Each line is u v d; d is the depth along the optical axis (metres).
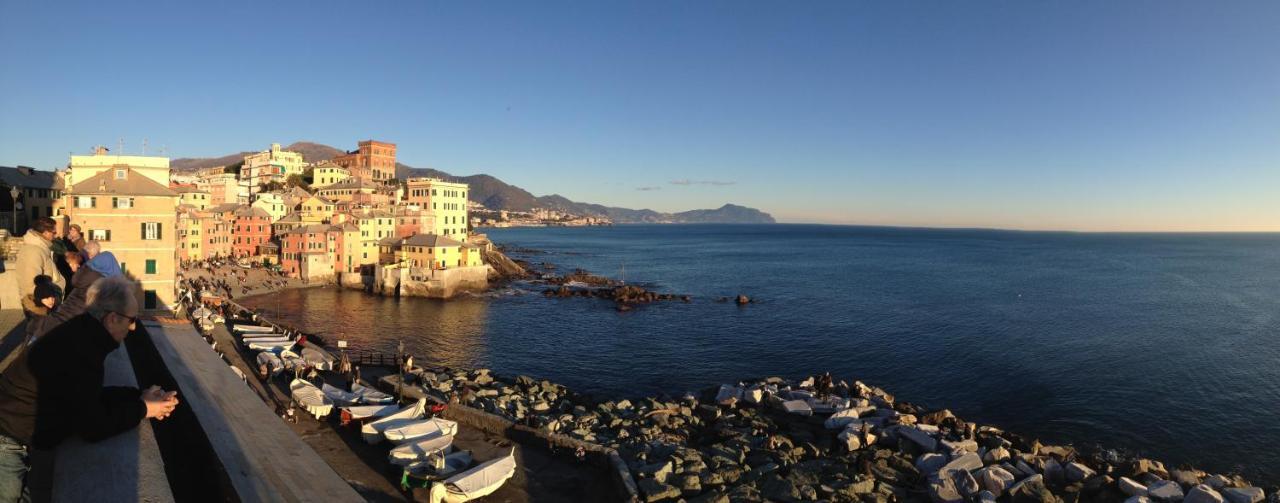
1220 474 51.88
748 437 53.81
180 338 40.81
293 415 49.69
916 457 50.50
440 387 65.12
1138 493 42.91
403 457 40.09
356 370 66.19
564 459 44.50
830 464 47.28
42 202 102.06
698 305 137.62
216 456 13.57
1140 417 64.88
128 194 60.31
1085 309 132.00
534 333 104.50
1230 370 82.06
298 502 21.34
